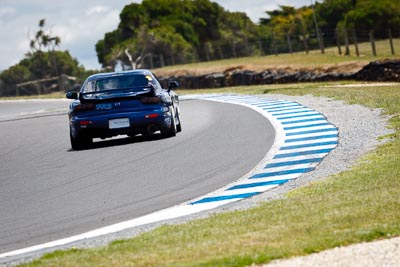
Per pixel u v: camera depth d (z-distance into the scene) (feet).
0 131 211.00
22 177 117.91
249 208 78.28
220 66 404.77
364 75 284.82
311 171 99.25
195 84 391.04
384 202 71.56
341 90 207.10
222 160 114.62
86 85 147.23
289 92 222.28
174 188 97.04
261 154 116.37
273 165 106.42
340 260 55.31
